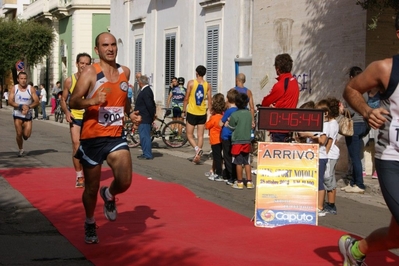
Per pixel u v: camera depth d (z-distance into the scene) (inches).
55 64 1785.2
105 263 246.7
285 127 311.9
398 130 187.9
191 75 886.4
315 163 318.3
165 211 354.0
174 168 548.7
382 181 192.2
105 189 273.9
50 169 514.3
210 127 482.3
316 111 311.9
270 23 628.7
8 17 2364.7
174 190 420.5
